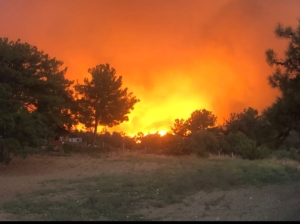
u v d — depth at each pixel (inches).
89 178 859.4
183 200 543.5
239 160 1146.7
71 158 1343.5
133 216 443.8
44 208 506.6
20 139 1005.8
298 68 514.6
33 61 1174.3
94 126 1724.9
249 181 681.6
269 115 527.5
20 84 1139.3
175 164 1083.3
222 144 1545.3
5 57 1086.4
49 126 1295.5
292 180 682.8
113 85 1686.8
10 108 1016.2
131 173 937.5
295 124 516.1
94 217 440.1
